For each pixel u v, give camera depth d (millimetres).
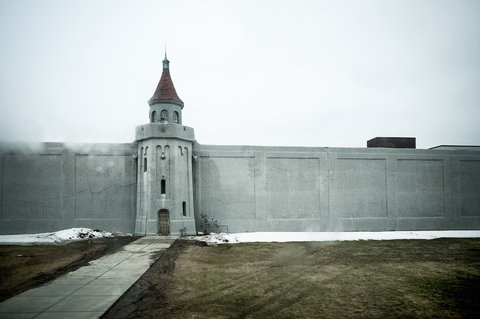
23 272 14852
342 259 18859
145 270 15336
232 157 30641
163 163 27328
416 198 33344
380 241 25734
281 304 11352
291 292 12680
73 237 24422
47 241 23281
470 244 24594
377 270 16297
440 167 34062
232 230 29953
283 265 17219
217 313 10375
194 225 27938
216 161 30312
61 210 27781
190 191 28484
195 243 23234
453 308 11125
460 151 34375
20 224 27297
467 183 34344
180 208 27281
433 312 10750
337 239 26500
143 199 27453
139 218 27484
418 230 33000
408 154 33531
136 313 10172
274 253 20500
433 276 15195
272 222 30719
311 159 31969
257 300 11719
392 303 11562
